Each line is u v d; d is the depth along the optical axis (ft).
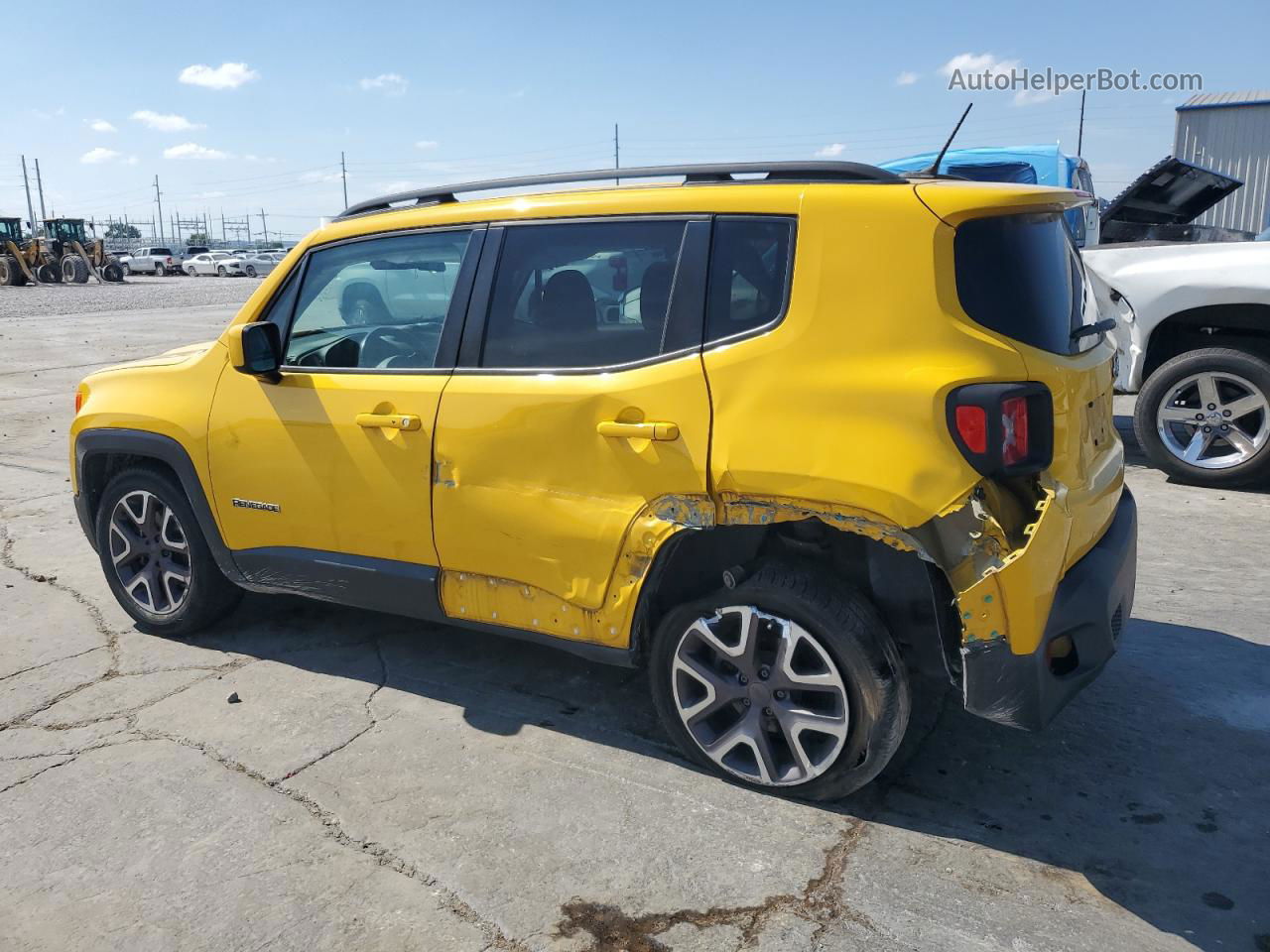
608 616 10.73
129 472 14.60
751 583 9.98
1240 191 56.18
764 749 10.31
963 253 9.15
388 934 8.55
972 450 8.77
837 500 9.21
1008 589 8.76
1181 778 10.73
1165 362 22.02
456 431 11.31
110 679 13.51
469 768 11.12
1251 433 21.31
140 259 212.23
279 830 10.00
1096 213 32.37
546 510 10.84
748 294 9.89
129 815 10.28
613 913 8.75
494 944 8.41
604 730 11.93
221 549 13.67
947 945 8.29
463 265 11.70
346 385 12.28
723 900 8.88
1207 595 15.70
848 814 10.14
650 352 10.34
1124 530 10.82
